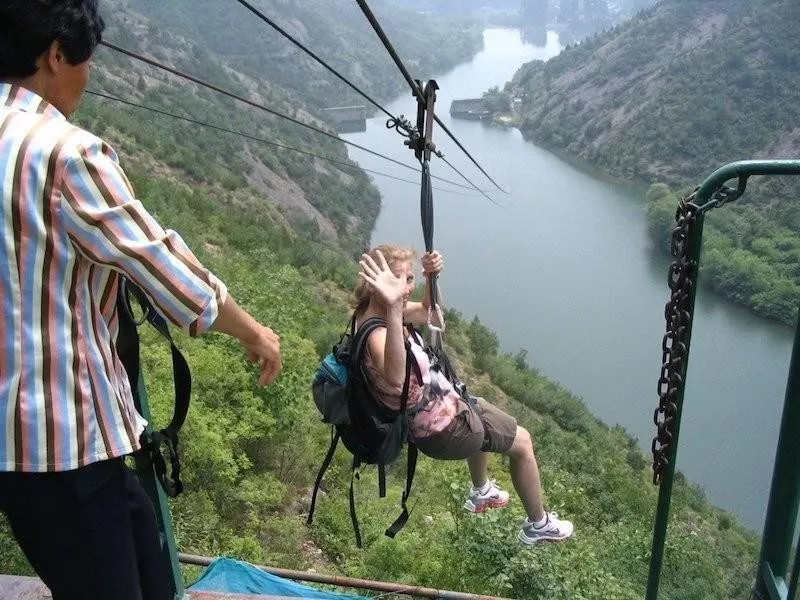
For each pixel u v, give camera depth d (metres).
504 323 66.81
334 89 157.38
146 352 10.98
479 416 2.98
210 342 12.49
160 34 125.62
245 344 1.64
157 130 70.75
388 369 2.59
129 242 1.31
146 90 89.06
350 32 196.88
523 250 81.94
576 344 63.62
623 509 20.92
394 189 94.81
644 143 121.75
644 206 100.00
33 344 1.28
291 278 22.94
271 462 11.66
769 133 114.94
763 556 2.40
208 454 9.48
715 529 26.16
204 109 92.88
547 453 26.48
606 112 135.88
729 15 144.00
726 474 45.78
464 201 93.31
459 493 8.80
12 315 1.27
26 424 1.29
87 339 1.36
